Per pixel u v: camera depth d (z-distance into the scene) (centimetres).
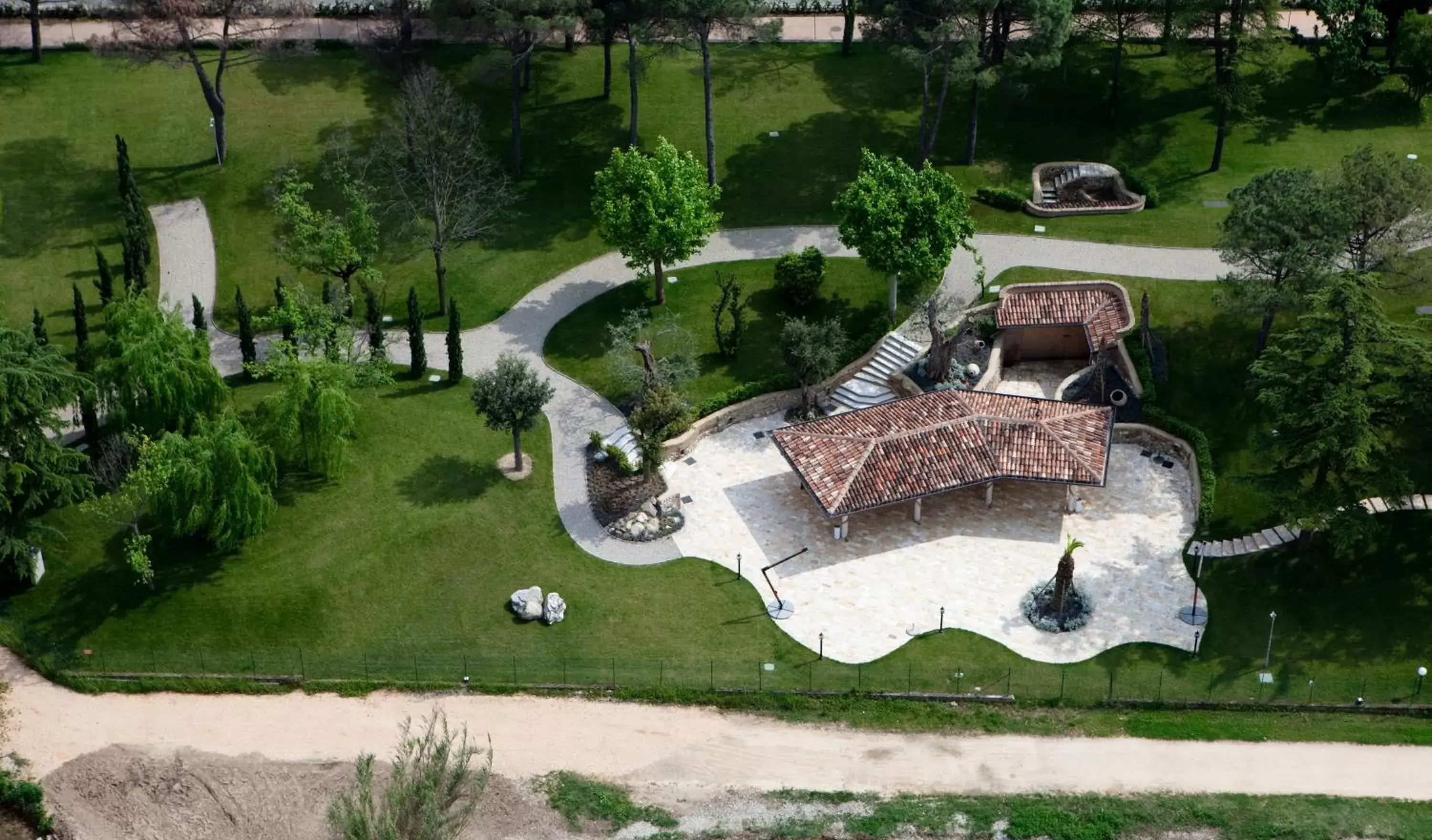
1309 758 7375
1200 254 10450
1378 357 8000
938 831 7056
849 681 7881
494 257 10906
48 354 8250
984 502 8994
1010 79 11706
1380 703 7675
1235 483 8906
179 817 7288
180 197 11200
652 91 12075
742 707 7781
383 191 11156
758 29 10831
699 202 9975
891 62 12350
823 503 8494
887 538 8788
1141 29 12294
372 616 8269
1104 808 7125
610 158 11562
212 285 10612
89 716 7769
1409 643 7956
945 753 7481
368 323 10181
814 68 12356
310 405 8562
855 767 7425
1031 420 8812
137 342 8694
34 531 8100
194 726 7706
